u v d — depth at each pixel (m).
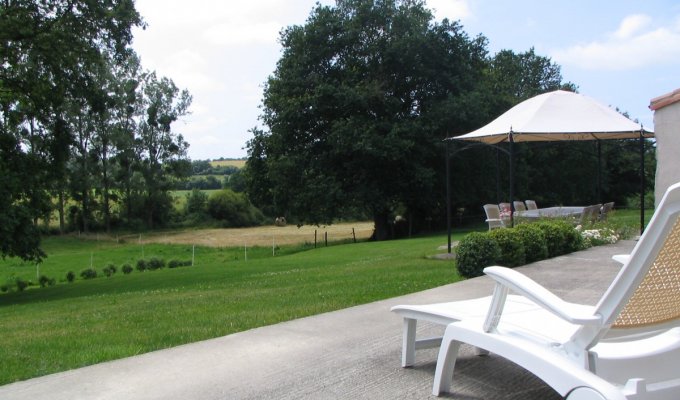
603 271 8.20
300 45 32.09
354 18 32.00
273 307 6.84
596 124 12.78
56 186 24.06
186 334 5.29
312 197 31.25
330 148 32.06
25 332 6.74
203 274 17.42
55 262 36.78
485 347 2.86
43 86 18.64
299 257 20.58
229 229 57.66
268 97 33.62
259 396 3.38
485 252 8.69
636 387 2.46
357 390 3.44
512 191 12.74
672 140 11.12
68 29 18.59
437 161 32.88
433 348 4.26
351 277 10.48
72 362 4.31
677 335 2.95
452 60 33.09
